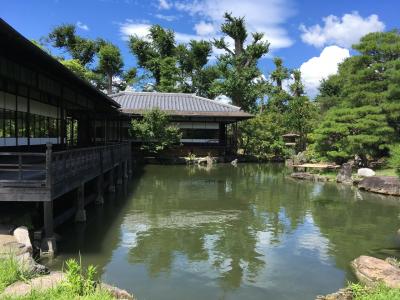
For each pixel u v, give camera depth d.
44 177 10.44
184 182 22.92
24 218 9.52
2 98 12.32
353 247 10.77
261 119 39.69
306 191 20.19
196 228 12.57
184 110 35.81
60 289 5.91
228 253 10.16
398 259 9.73
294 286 8.15
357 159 27.33
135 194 18.62
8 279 6.20
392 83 25.14
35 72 12.46
